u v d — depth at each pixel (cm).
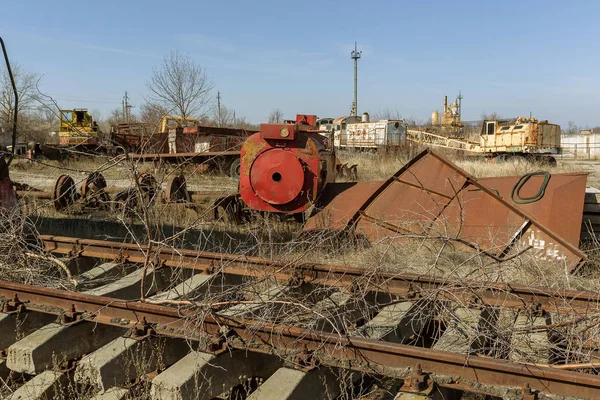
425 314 512
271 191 864
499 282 520
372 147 3578
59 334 438
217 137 2219
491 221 744
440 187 820
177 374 382
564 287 551
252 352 429
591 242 796
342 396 384
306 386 373
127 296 579
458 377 349
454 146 3747
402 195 838
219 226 950
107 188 1168
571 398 319
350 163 2467
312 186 857
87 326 458
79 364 408
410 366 362
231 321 422
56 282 598
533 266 626
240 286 524
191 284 573
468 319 460
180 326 436
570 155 5169
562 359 429
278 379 373
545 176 795
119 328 481
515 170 2377
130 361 413
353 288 547
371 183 885
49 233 966
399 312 502
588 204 831
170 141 2191
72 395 409
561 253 686
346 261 696
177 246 748
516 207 739
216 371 398
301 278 580
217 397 427
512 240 710
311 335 391
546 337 438
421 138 3569
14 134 580
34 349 420
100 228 994
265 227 794
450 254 705
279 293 521
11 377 445
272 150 861
